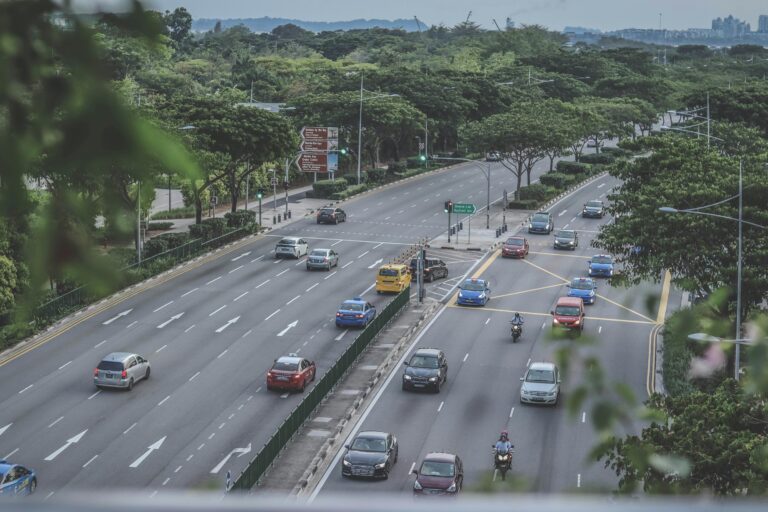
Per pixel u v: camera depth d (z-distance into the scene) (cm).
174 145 319
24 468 4650
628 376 6925
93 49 296
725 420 3198
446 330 8144
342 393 6372
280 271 10075
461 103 19012
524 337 7975
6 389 6338
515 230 12812
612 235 7056
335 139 14888
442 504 317
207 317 8212
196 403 6153
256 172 14488
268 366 6988
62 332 7606
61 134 296
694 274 6444
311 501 336
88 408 6003
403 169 16938
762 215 6297
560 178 15950
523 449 5441
